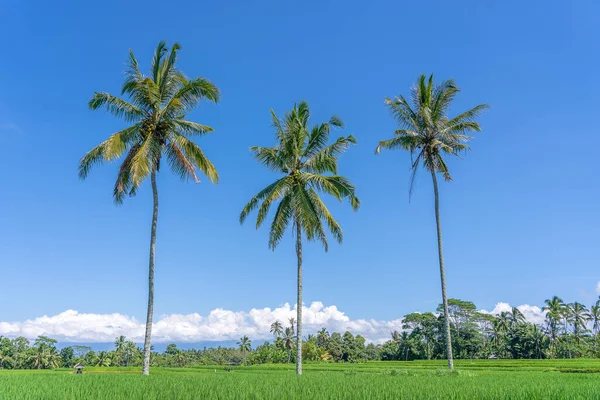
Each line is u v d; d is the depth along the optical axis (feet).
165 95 91.45
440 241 112.06
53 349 418.72
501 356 323.16
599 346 308.40
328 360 405.59
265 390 41.55
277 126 105.40
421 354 329.52
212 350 476.54
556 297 335.88
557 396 39.04
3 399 34.24
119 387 43.98
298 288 103.55
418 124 115.14
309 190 104.06
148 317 85.35
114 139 82.07
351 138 102.17
